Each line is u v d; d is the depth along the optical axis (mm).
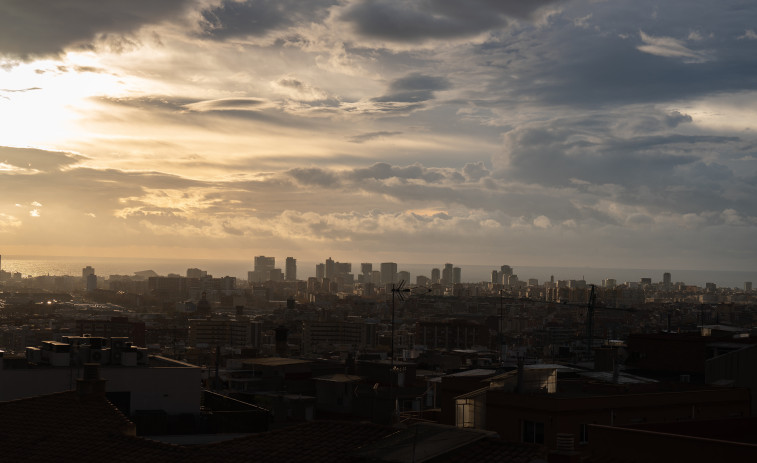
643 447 23953
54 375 43156
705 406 38406
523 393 36312
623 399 35531
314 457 24031
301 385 73062
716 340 57094
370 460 22797
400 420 44531
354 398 67938
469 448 22688
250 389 73500
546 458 22141
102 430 27438
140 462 24625
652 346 58312
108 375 43062
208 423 42000
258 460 24344
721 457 22531
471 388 43250
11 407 29188
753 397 40031
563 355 101938
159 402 43562
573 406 34250
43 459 25375
